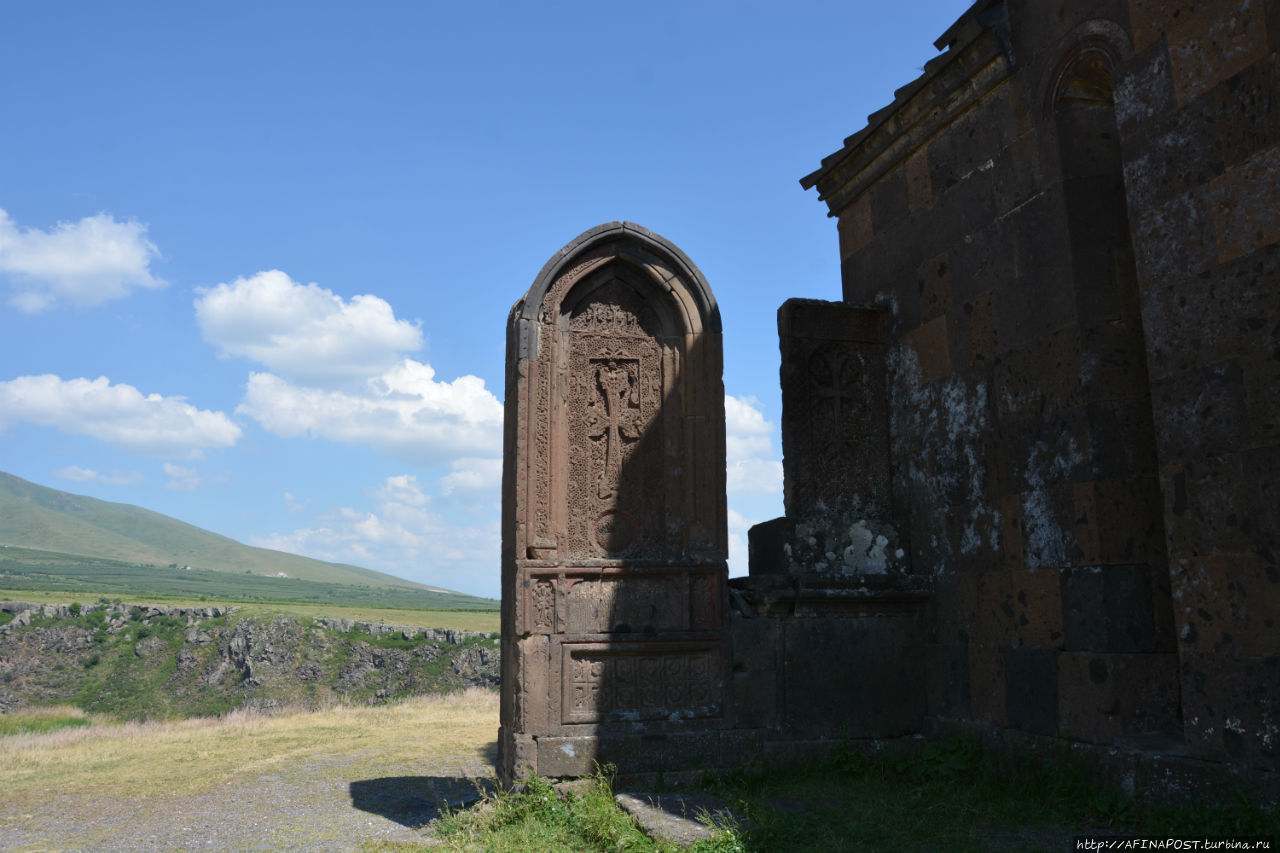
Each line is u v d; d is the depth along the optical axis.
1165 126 5.40
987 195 7.15
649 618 6.95
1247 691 4.71
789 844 5.00
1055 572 6.23
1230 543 4.85
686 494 7.25
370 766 8.85
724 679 6.99
